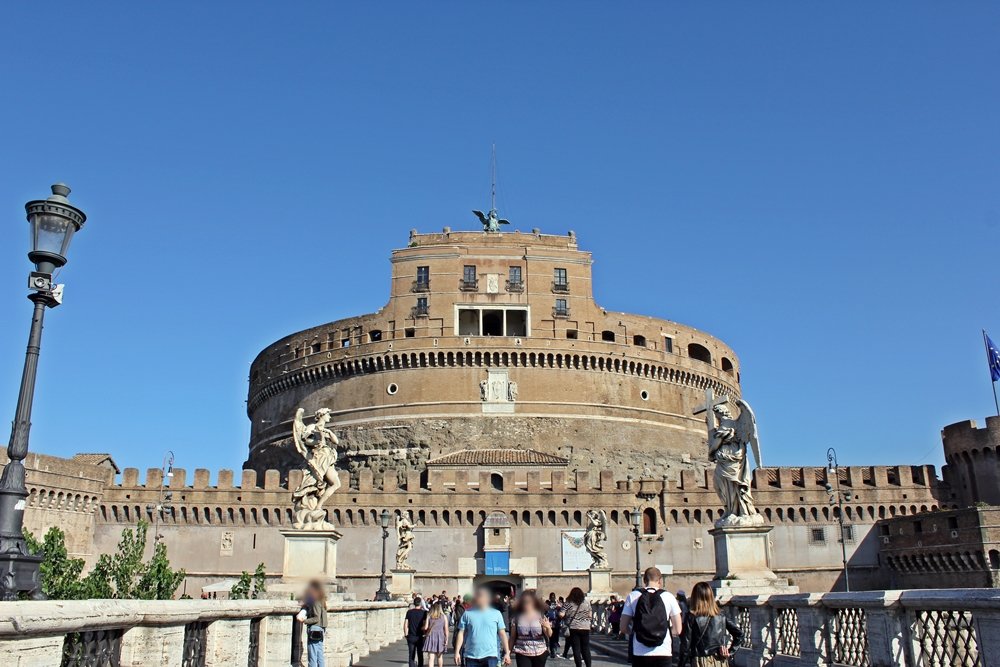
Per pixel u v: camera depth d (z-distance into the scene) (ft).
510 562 260.21
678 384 338.34
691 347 361.30
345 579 257.55
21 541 41.09
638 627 42.70
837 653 50.31
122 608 30.04
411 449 305.12
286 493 262.88
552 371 316.19
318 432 84.58
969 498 272.31
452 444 304.50
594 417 314.14
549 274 329.52
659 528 265.75
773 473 276.62
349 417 318.65
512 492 266.77
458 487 267.59
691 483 269.85
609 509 266.98
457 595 257.75
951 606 35.78
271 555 258.37
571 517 266.16
